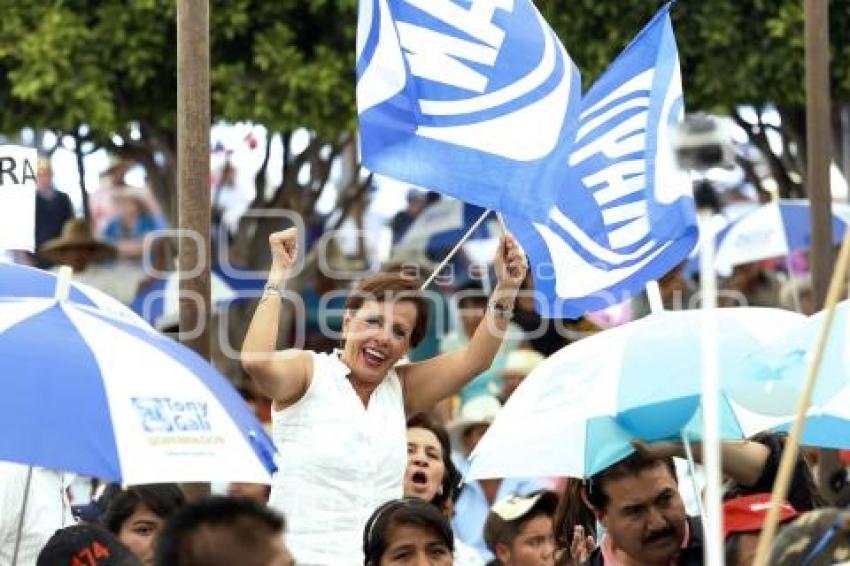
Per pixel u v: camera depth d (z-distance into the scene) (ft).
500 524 59.00
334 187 122.93
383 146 54.08
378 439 52.54
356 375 52.65
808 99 68.74
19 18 99.81
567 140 54.65
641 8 97.14
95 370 42.91
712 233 40.01
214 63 101.24
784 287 89.66
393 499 51.47
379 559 47.47
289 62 100.01
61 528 49.62
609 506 48.75
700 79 98.84
